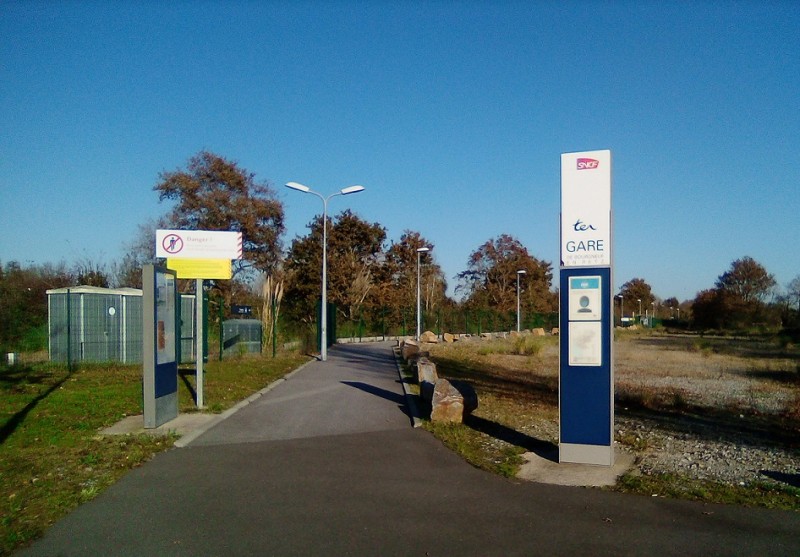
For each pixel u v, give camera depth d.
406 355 26.75
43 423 11.44
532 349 34.81
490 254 75.75
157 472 8.56
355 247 56.34
